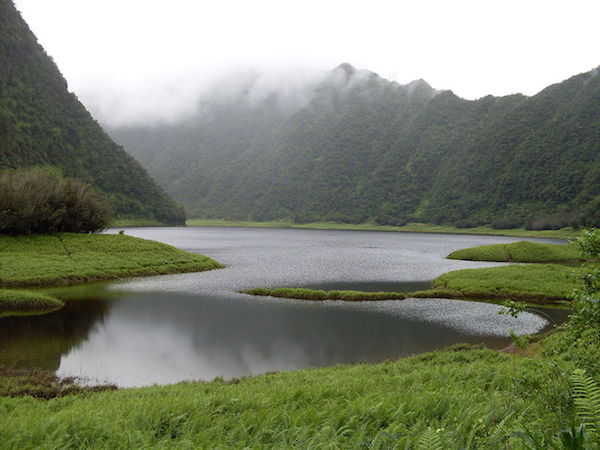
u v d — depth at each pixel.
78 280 51.69
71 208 71.75
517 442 5.31
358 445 6.59
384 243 140.62
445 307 38.91
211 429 8.20
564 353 9.16
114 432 8.15
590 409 4.15
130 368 22.17
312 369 20.58
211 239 149.88
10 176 66.88
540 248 83.69
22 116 192.38
